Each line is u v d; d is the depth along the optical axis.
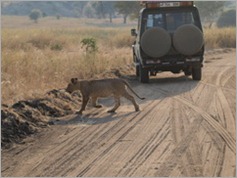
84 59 23.45
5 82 15.68
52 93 15.95
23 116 12.77
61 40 46.66
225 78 21.73
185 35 20.56
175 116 13.27
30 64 20.16
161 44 20.52
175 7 21.23
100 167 8.91
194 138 10.76
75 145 10.59
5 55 20.73
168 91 18.22
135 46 22.77
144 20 21.28
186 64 20.86
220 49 41.00
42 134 11.80
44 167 9.06
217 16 102.38
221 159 9.13
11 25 128.38
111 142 10.70
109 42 47.34
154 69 21.27
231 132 11.23
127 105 15.54
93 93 14.61
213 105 14.77
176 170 8.55
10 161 9.58
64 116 14.03
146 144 10.39
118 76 22.72
